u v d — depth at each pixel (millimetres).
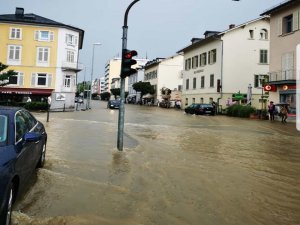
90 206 5312
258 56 43312
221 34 42312
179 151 10922
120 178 7145
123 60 10461
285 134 18031
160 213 5125
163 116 31188
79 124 19516
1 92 46531
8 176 4047
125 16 10594
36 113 30547
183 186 6707
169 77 69312
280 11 31250
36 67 48312
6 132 5082
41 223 4527
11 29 47656
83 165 8227
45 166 7891
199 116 33781
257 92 43125
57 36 48719
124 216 4938
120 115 10578
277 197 6203
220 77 42656
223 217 5066
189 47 51781
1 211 3816
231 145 12898
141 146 11641
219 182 7141
